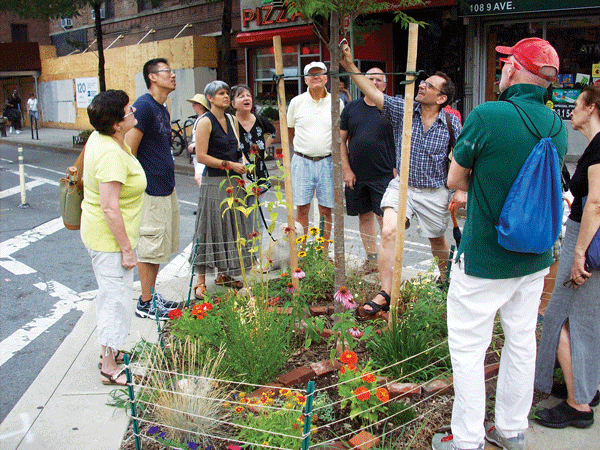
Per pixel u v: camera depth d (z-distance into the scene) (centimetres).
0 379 415
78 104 2820
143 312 453
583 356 296
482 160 253
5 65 2961
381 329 370
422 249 712
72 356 392
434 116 421
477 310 262
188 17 2184
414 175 427
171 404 291
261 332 343
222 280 514
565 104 1237
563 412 304
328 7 323
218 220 481
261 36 1738
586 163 297
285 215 910
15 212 996
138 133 421
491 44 1325
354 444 274
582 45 1201
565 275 304
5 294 595
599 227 287
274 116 1681
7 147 2227
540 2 1164
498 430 283
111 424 308
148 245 441
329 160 576
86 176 340
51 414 318
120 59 2414
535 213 244
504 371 277
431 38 1405
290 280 457
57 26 3102
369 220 568
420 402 308
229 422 282
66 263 702
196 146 469
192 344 355
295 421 271
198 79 2042
